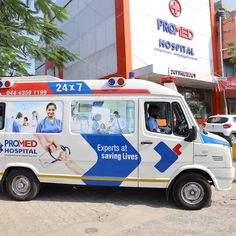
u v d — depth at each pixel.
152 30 19.88
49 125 7.13
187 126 6.71
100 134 6.91
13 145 7.26
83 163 6.96
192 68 22.34
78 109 7.03
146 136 6.73
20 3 8.08
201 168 6.57
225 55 24.33
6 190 7.49
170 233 5.34
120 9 18.81
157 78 18.86
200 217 6.15
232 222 5.86
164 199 7.37
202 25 23.41
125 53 18.50
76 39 23.56
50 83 7.21
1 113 7.38
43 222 5.93
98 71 20.98
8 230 5.52
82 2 22.73
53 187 8.46
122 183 6.83
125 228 5.59
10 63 7.61
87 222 5.89
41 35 8.98
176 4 21.44
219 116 17.83
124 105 6.89
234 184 8.91
